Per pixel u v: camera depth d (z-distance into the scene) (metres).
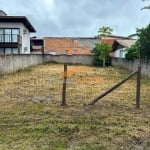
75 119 10.37
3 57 29.25
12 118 10.44
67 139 8.27
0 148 7.47
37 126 9.38
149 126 9.74
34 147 7.61
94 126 9.52
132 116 11.12
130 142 8.16
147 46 31.73
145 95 16.73
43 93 16.89
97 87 19.97
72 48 83.31
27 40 60.88
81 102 13.90
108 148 7.67
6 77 26.19
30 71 34.47
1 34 52.81
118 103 13.84
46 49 82.19
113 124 9.90
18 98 15.03
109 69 41.34
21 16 52.19
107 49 52.81
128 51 39.12
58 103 13.60
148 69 27.66
